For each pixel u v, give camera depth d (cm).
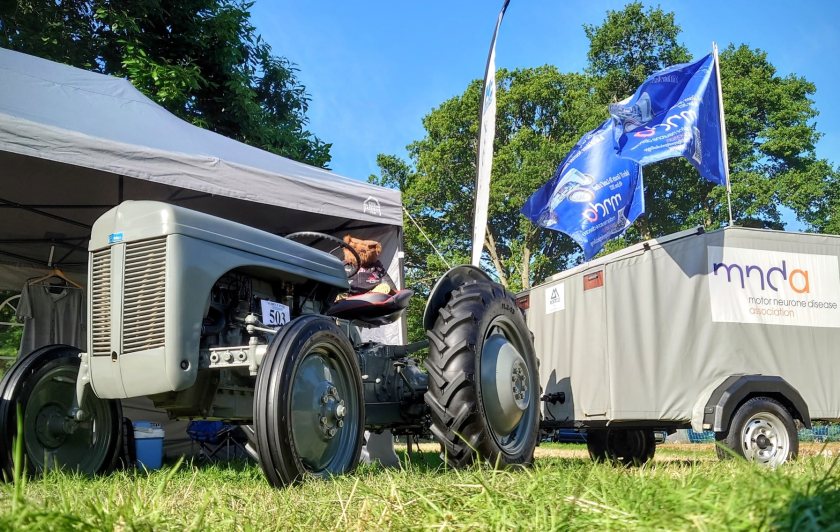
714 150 724
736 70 2827
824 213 2652
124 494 214
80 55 1094
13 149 469
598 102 2970
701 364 560
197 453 697
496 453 365
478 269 420
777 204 2627
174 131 616
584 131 2803
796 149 2694
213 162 562
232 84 1170
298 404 295
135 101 648
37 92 560
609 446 655
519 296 694
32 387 338
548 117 3081
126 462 385
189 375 292
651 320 561
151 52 1155
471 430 355
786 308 586
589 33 3105
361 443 328
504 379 378
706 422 532
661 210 2683
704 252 576
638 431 650
